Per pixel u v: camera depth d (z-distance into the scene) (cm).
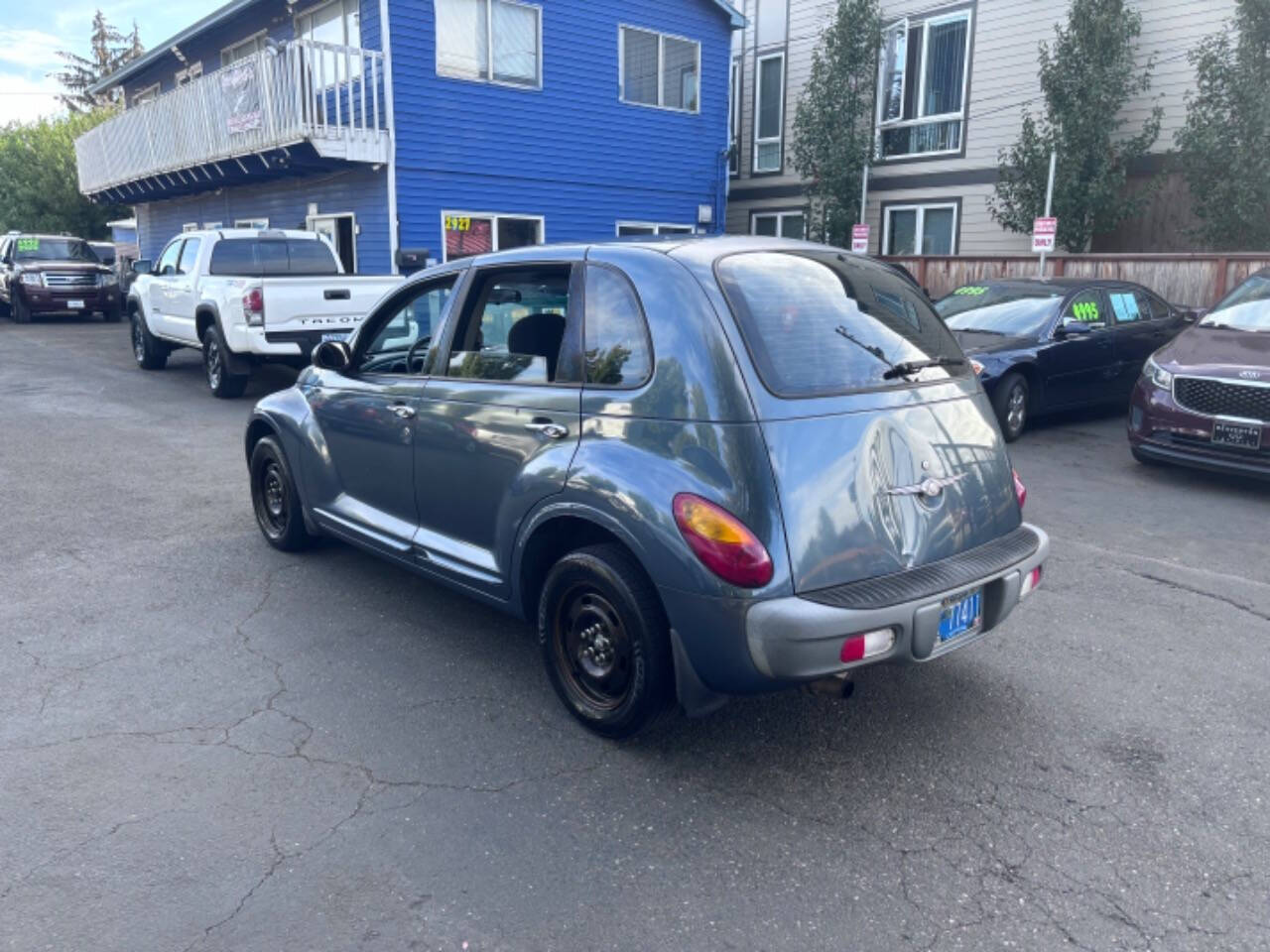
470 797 332
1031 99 1612
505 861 298
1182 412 753
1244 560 588
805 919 273
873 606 311
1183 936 266
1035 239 1276
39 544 599
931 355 379
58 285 2170
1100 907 278
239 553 585
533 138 1712
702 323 330
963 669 434
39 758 353
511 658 443
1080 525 663
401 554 463
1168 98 1477
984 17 1658
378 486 479
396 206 1567
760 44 2038
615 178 1842
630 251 365
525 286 399
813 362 336
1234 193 1325
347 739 370
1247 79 1295
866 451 330
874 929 269
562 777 345
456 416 416
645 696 343
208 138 1753
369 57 1534
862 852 304
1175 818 321
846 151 1780
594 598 362
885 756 361
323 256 1273
